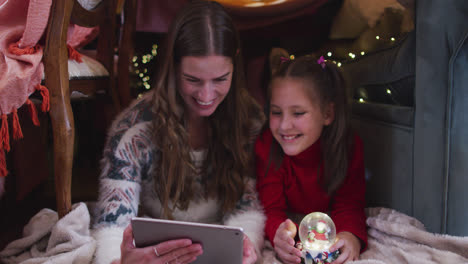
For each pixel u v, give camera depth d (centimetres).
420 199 133
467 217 124
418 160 131
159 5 239
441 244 121
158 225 88
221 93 118
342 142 137
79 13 148
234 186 135
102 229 115
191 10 115
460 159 122
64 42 132
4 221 174
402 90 139
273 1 238
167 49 117
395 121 140
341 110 136
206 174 136
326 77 133
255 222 129
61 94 132
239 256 91
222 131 134
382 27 201
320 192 142
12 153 185
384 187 150
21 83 123
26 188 198
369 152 158
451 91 120
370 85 156
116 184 121
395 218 135
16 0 133
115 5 186
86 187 213
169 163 125
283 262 121
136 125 127
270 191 140
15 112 125
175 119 124
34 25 124
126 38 205
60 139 134
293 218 149
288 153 133
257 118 149
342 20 233
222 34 113
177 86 123
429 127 126
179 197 132
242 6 239
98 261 108
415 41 130
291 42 260
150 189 136
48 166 236
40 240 137
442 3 118
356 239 126
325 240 113
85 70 163
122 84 209
